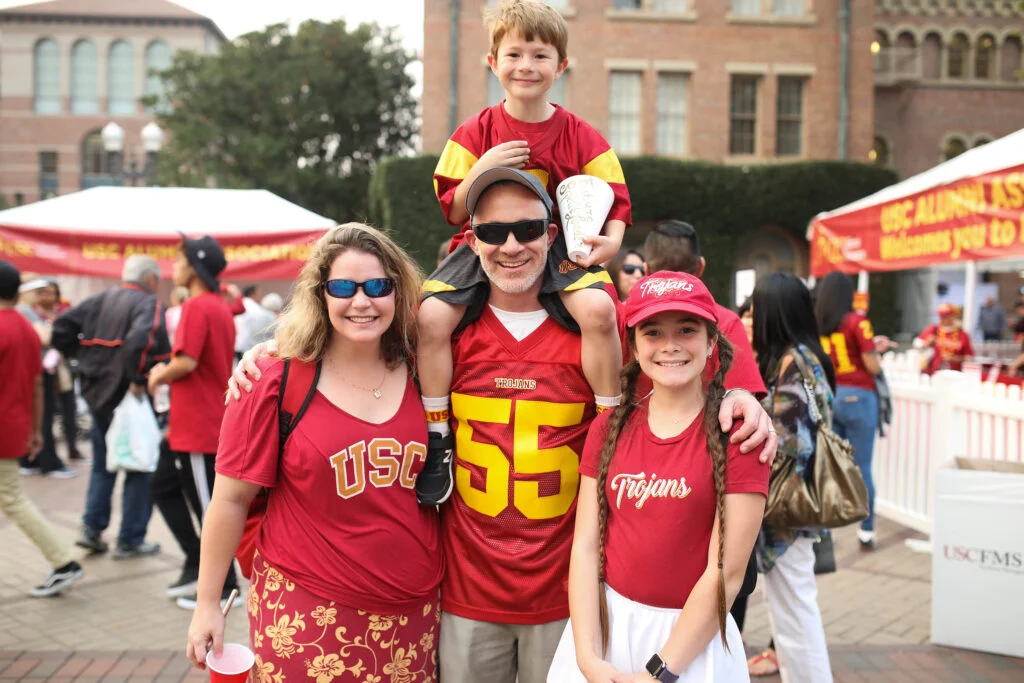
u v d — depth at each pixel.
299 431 2.15
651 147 19.41
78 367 5.71
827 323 5.60
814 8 19.61
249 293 12.30
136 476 5.69
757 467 1.95
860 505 2.91
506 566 2.29
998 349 14.46
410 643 2.23
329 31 26.92
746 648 4.20
